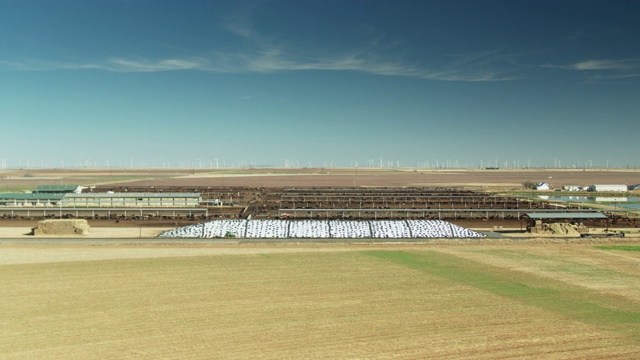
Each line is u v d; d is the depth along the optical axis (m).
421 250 77.94
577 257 73.31
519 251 77.69
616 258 72.69
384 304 49.31
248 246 79.75
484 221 123.19
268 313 46.19
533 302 50.38
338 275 60.97
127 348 37.75
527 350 37.78
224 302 49.47
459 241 86.38
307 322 43.81
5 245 78.69
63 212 128.25
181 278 58.53
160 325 42.75
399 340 39.69
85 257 69.75
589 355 36.97
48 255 70.94
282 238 88.88
